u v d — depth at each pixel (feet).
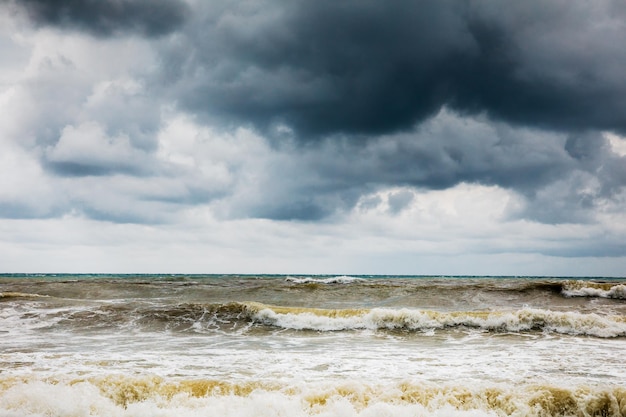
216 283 128.98
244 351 45.24
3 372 34.63
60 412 25.73
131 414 25.93
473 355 43.47
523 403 26.91
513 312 61.77
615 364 39.06
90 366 37.11
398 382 30.22
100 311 67.15
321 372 35.81
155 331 57.52
